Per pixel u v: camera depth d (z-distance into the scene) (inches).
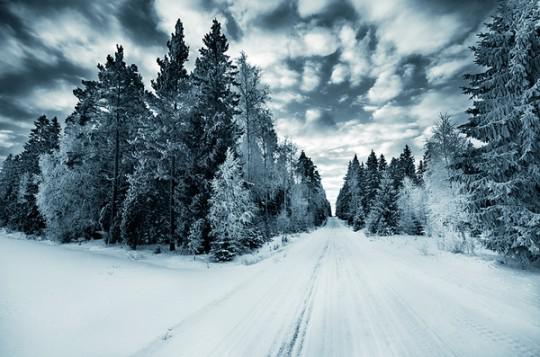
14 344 147.8
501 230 363.6
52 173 830.5
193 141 669.9
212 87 682.8
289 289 289.6
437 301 236.8
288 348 154.1
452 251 530.3
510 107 363.3
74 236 853.2
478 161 405.4
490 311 208.7
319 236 1202.0
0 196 1685.5
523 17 346.0
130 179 679.7
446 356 141.6
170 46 777.6
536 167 334.3
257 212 794.8
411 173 2046.0
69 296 227.6
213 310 224.8
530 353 143.8
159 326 190.7
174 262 503.5
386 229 1172.5
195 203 596.7
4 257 349.1
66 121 977.5
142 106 883.4
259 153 877.2
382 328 180.9
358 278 339.0
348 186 2800.2
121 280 293.1
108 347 156.8
